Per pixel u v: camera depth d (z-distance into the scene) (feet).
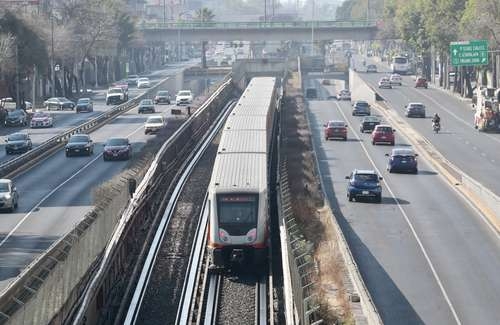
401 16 625.00
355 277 125.90
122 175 210.18
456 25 504.43
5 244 162.81
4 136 360.89
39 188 229.04
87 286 122.72
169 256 165.68
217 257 154.61
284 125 347.56
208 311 129.59
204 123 386.52
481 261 152.66
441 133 353.92
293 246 137.18
